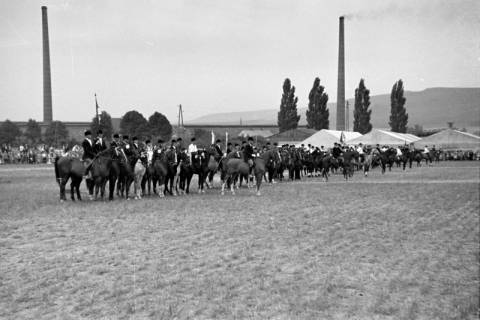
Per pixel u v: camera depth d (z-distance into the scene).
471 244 14.51
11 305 8.99
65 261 12.00
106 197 26.38
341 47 110.88
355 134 94.00
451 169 59.59
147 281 10.38
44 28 107.69
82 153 25.80
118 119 130.12
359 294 9.85
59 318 8.36
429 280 10.96
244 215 19.47
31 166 68.88
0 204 23.00
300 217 19.03
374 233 15.96
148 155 26.17
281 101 113.75
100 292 9.67
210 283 10.25
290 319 8.41
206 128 151.88
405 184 35.38
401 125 118.38
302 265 11.86
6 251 13.09
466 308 9.19
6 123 97.44
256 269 11.43
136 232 15.72
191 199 25.25
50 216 19.11
